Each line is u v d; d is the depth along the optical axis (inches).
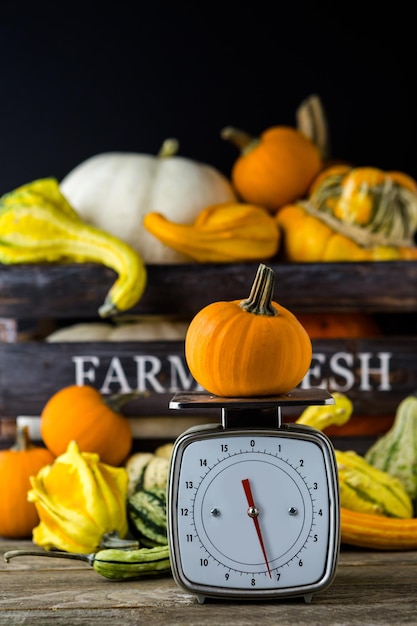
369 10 61.7
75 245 52.0
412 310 52.7
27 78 62.1
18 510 47.9
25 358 52.9
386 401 52.7
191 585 39.9
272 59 61.8
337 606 40.1
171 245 52.3
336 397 50.0
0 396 53.0
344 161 59.4
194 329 40.1
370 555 45.3
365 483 46.4
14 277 52.6
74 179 55.9
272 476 40.0
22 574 43.6
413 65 61.7
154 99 62.0
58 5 61.8
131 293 50.8
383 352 52.7
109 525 44.4
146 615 39.5
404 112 61.7
